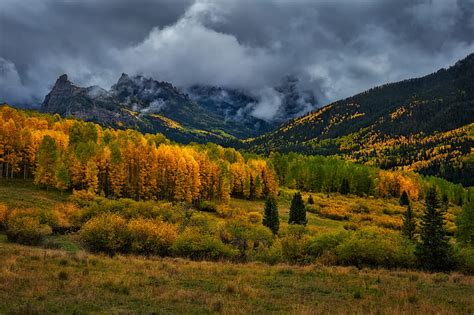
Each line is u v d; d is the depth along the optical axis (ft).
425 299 56.39
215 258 107.14
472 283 74.43
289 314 43.83
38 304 42.29
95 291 50.21
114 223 106.73
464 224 181.57
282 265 96.89
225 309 44.39
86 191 288.51
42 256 77.30
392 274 85.30
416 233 214.48
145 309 43.83
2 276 53.67
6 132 302.66
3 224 143.23
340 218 293.43
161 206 228.84
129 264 79.00
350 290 62.69
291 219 234.99
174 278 65.92
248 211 312.71
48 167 285.02
